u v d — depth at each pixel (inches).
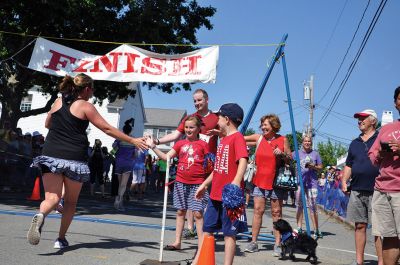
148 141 198.2
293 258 233.5
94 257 188.4
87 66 380.5
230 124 176.1
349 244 325.4
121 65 374.9
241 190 161.8
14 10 579.8
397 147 171.5
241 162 165.0
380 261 207.6
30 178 580.4
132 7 662.5
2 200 404.5
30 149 585.3
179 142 238.4
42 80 759.7
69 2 550.6
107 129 194.1
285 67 281.6
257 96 284.4
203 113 246.1
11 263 166.9
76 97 194.2
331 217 590.9
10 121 730.8
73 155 188.1
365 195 218.4
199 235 220.8
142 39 679.7
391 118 301.9
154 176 937.5
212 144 242.5
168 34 719.1
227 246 161.9
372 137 222.4
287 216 555.2
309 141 346.3
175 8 722.2
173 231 297.3
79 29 617.9
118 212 394.0
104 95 812.6
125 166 410.6
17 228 248.8
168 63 367.6
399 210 175.8
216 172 173.9
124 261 186.2
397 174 177.6
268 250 259.9
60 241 202.7
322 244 314.0
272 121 253.9
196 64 361.7
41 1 552.1
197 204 223.3
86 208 404.8
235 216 158.1
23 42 624.4
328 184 701.3
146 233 276.4
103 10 627.8
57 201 184.7
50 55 380.8
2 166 517.0
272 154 252.1
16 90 733.9
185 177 228.5
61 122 188.4
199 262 151.2
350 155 230.1
